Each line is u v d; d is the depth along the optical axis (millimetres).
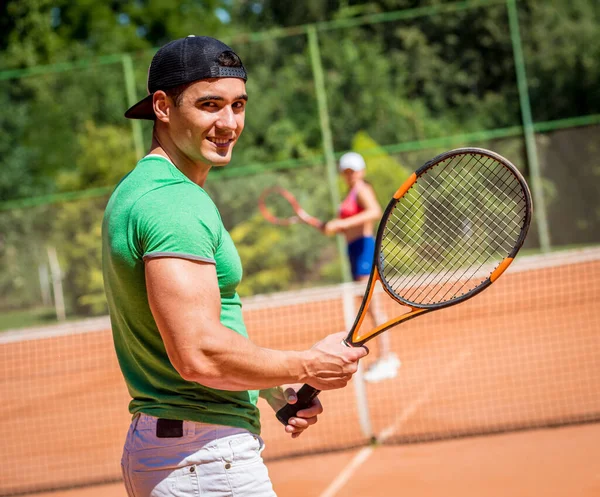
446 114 15422
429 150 13117
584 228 12883
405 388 6527
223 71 1927
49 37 21531
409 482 4324
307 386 2207
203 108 1938
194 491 1926
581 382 6039
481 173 2865
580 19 14852
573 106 14719
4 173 14852
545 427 5098
